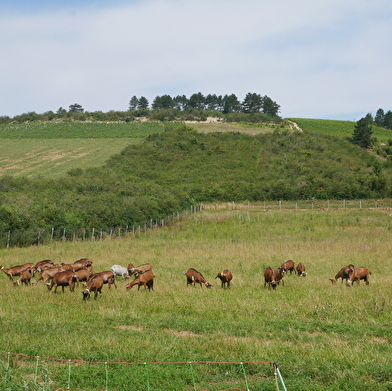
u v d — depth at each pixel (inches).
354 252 1051.3
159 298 625.9
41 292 668.7
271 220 1760.6
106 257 1061.1
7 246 1256.8
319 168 2790.4
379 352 386.0
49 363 370.0
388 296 598.9
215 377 341.7
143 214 1834.4
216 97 7529.5
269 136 3641.7
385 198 2385.6
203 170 2876.5
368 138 3570.4
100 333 446.9
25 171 2842.0
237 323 479.8
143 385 324.8
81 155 3341.5
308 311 533.0
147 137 3750.0
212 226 1704.0
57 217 1528.1
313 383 329.4
